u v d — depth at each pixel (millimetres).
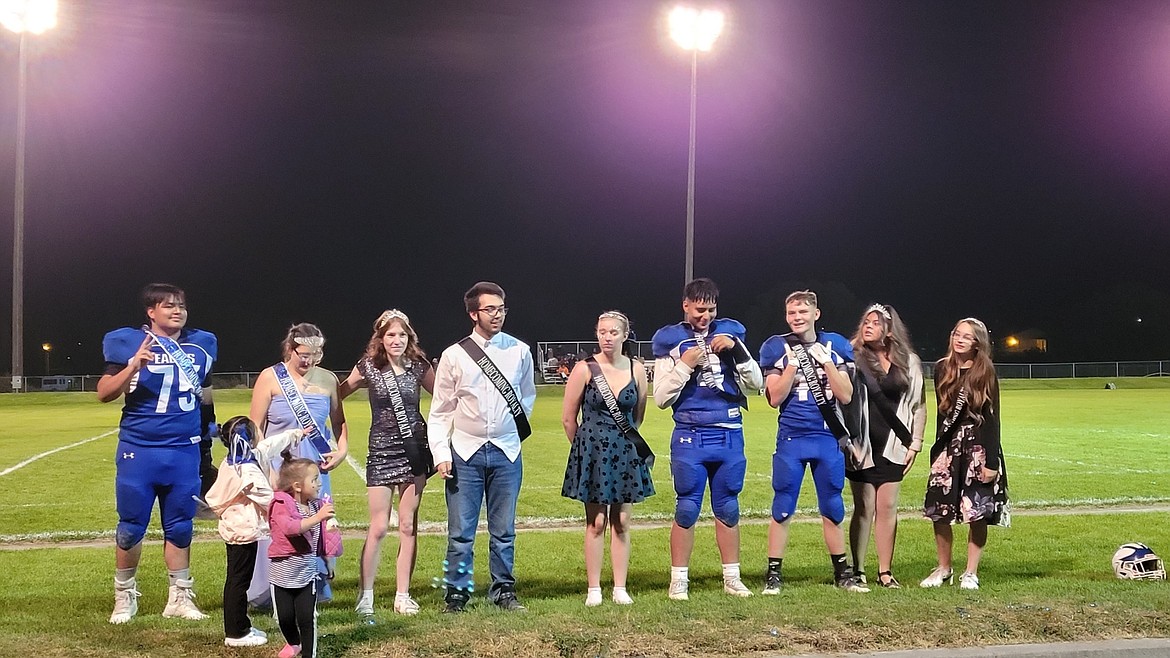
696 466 6504
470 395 6098
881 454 7039
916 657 4953
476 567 7996
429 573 7855
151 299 6180
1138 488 12570
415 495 6273
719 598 6199
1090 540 9094
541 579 7621
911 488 12719
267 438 6102
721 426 6535
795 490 6789
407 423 6246
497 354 6188
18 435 20875
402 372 6316
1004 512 6746
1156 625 5375
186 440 6246
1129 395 37875
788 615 5457
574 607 6070
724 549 6668
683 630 5180
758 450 17531
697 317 6535
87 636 5250
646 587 7301
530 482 13344
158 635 5301
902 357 7078
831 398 6746
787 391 6762
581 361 6402
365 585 6230
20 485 13094
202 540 9227
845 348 6852
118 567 6152
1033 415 26141
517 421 6246
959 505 6848
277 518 4816
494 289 6195
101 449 17828
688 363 6328
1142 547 7535
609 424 6309
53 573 7832
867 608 5617
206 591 7180
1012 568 7902
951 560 7305
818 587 6820
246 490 5184
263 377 6309
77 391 39688
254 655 4957
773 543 6840
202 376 6395
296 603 4809
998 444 6816
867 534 7180
